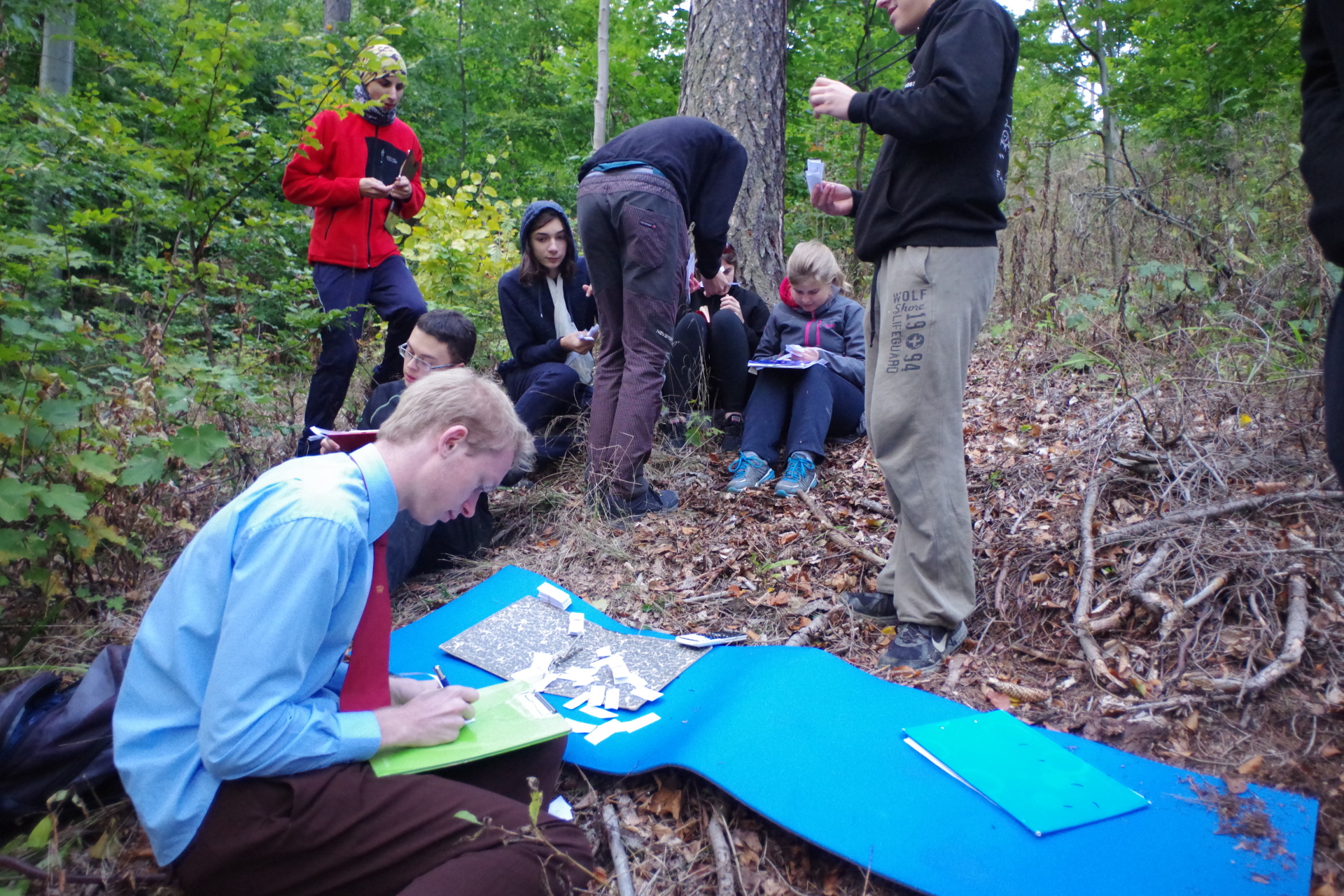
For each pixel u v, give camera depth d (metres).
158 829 1.45
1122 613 2.40
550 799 1.82
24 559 2.38
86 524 2.45
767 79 5.03
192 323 4.50
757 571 3.02
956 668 2.37
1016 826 1.70
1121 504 2.84
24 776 1.75
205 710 1.39
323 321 3.81
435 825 1.45
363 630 1.60
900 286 2.29
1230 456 2.88
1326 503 2.53
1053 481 3.12
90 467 2.29
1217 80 6.01
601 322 3.52
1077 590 2.54
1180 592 2.41
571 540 3.32
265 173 3.87
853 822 1.73
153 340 2.92
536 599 2.77
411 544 2.99
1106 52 7.20
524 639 2.55
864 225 2.42
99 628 2.57
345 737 1.50
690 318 4.09
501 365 4.20
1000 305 5.43
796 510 3.41
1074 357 4.20
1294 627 2.18
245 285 4.00
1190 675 2.17
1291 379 3.10
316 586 1.42
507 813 1.48
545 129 11.95
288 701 1.46
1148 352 3.95
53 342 2.32
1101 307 4.39
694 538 3.29
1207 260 4.44
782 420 3.80
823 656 2.33
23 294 2.42
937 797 1.79
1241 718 2.03
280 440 3.73
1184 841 1.65
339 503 1.47
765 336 4.24
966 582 2.39
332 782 1.46
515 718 1.75
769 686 2.20
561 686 2.33
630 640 2.56
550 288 4.11
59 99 3.31
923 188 2.24
